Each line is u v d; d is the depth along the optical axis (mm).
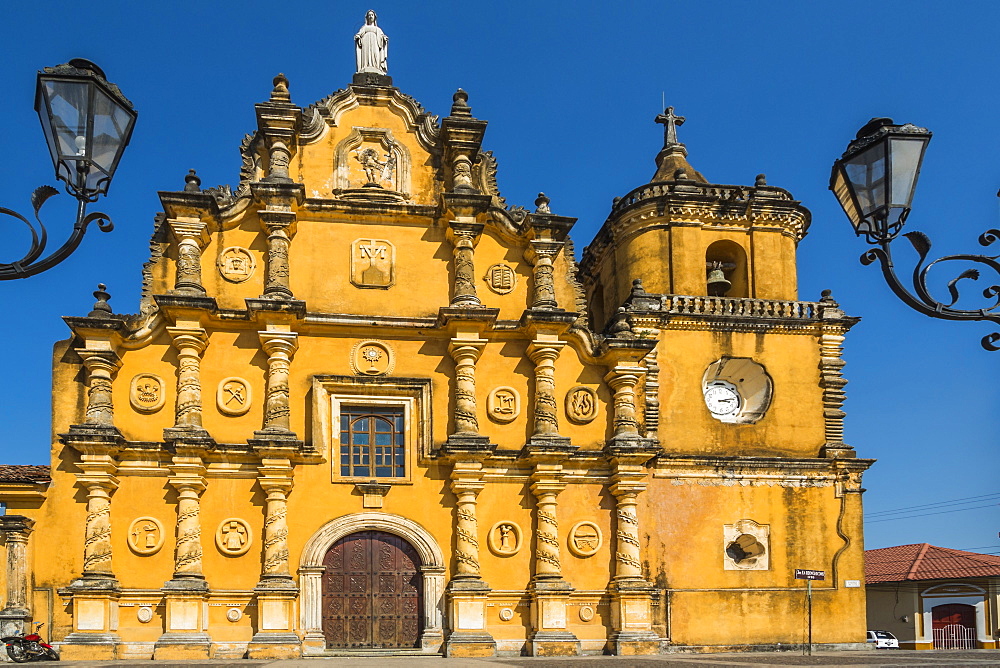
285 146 31344
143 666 23922
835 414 32656
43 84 9727
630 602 29438
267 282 30109
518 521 30047
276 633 27406
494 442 30672
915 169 10609
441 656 28141
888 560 49812
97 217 9891
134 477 28297
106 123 10055
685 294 33125
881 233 10602
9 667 23781
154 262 30109
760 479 31547
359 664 24562
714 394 32781
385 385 30203
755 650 30297
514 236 32281
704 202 33719
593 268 38500
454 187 31734
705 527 30906
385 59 34219
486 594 28938
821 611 31031
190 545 27719
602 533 30438
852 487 32031
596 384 31625
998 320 10383
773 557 31016
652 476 30984
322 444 29438
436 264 31656
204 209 29922
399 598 29250
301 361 30156
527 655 29047
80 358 29031
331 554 29219
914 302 10312
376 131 32438
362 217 31469
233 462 28812
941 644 44562
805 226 35125
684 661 25516
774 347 32812
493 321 30422
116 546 27781
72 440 27312
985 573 43531
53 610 27203
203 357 29641
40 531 27672
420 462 29969
